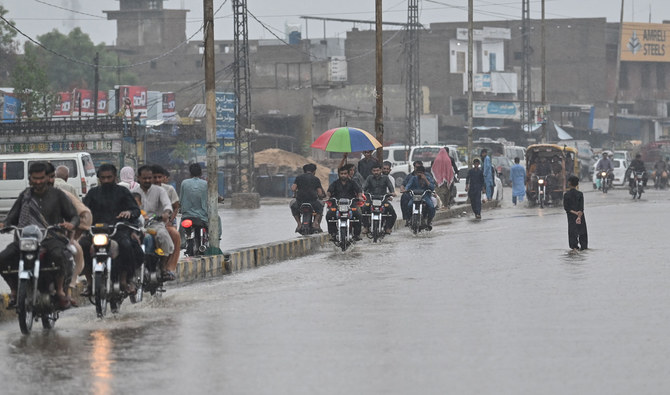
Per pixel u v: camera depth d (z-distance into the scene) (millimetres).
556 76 189875
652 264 28375
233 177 101688
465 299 21594
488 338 16672
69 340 17312
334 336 17125
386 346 16094
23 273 17984
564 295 21969
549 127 155375
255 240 41562
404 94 142750
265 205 83438
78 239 19906
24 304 17922
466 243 36750
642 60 193000
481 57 177125
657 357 14859
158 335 17547
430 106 163500
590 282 24312
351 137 40719
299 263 31703
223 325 18578
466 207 60281
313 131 131375
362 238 41000
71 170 55500
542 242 36594
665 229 42094
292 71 141875
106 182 20875
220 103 101312
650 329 17391
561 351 15414
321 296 22609
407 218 44094
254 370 14289
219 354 15586
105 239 19688
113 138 80938
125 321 19484
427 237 40781
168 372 14203
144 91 116062
